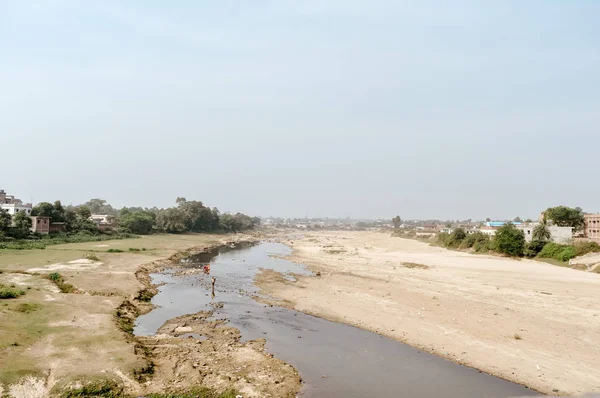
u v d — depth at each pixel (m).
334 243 155.12
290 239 189.62
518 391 23.83
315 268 74.94
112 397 20.72
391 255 99.44
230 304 44.97
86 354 24.67
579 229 112.38
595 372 26.19
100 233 128.00
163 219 165.38
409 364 27.91
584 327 35.22
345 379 25.36
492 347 30.64
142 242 112.75
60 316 31.91
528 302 44.41
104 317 33.09
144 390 21.73
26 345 25.20
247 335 33.88
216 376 24.17
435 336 33.31
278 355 29.34
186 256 95.75
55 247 84.81
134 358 24.77
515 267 73.25
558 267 72.88
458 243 119.88
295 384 24.19
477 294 48.78
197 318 38.47
